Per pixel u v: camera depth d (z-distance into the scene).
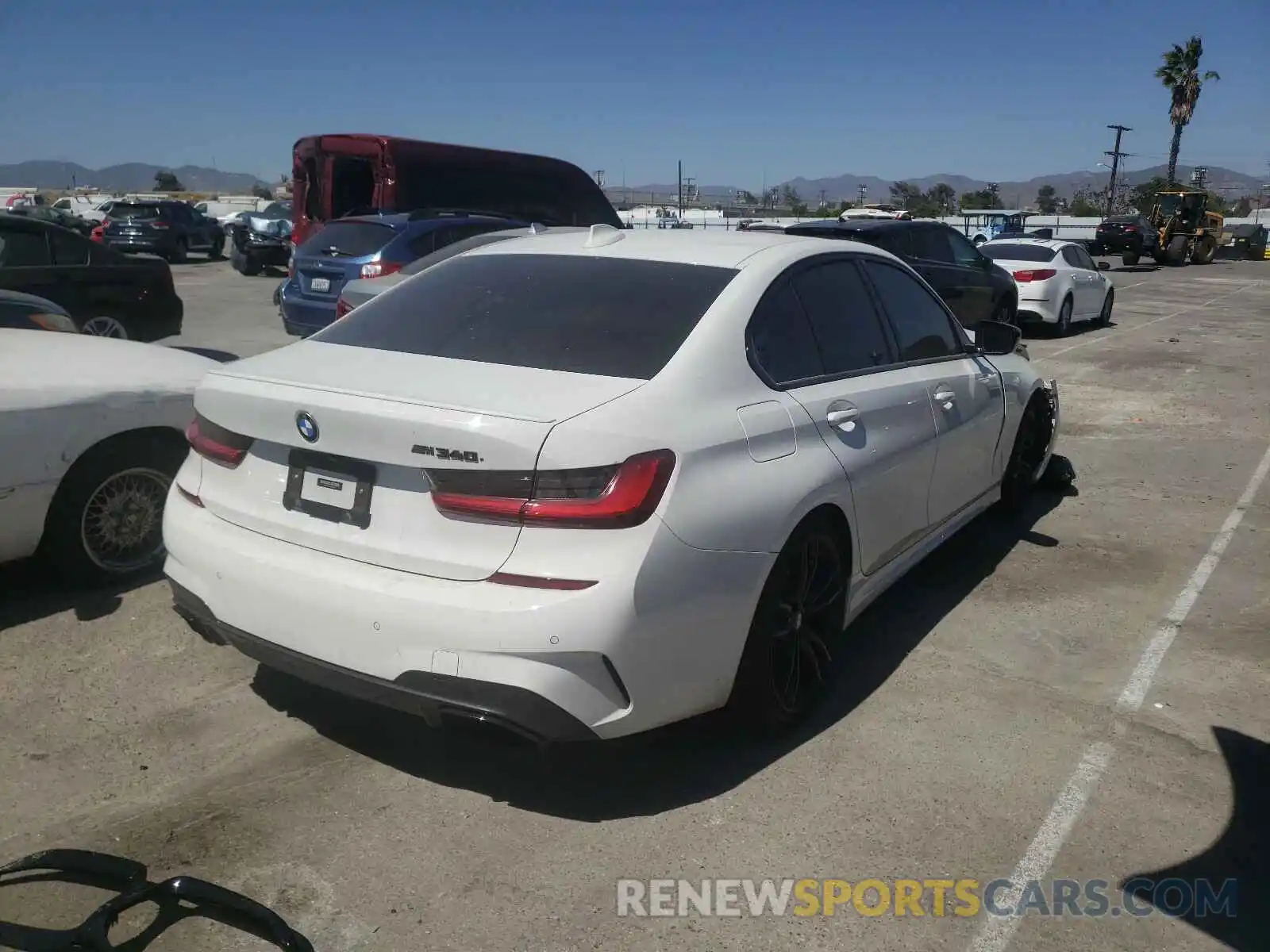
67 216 32.06
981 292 13.41
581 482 2.81
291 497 3.15
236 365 3.49
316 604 2.99
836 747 3.59
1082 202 84.88
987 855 3.03
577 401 2.96
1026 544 5.75
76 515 4.48
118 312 10.11
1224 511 6.42
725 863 2.97
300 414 3.06
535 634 2.75
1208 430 8.78
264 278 24.27
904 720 3.78
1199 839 3.13
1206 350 13.98
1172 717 3.85
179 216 29.17
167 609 4.52
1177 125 57.62
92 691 3.84
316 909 2.75
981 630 4.60
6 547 4.26
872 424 3.94
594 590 2.78
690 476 3.01
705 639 3.08
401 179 14.70
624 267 3.82
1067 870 2.97
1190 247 38.06
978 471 5.11
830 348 3.96
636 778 3.38
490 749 3.54
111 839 3.00
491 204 15.98
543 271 3.88
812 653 3.70
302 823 3.10
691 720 3.73
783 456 3.38
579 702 2.82
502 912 2.75
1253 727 3.79
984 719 3.81
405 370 3.23
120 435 4.57
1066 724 3.78
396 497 2.96
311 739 3.57
